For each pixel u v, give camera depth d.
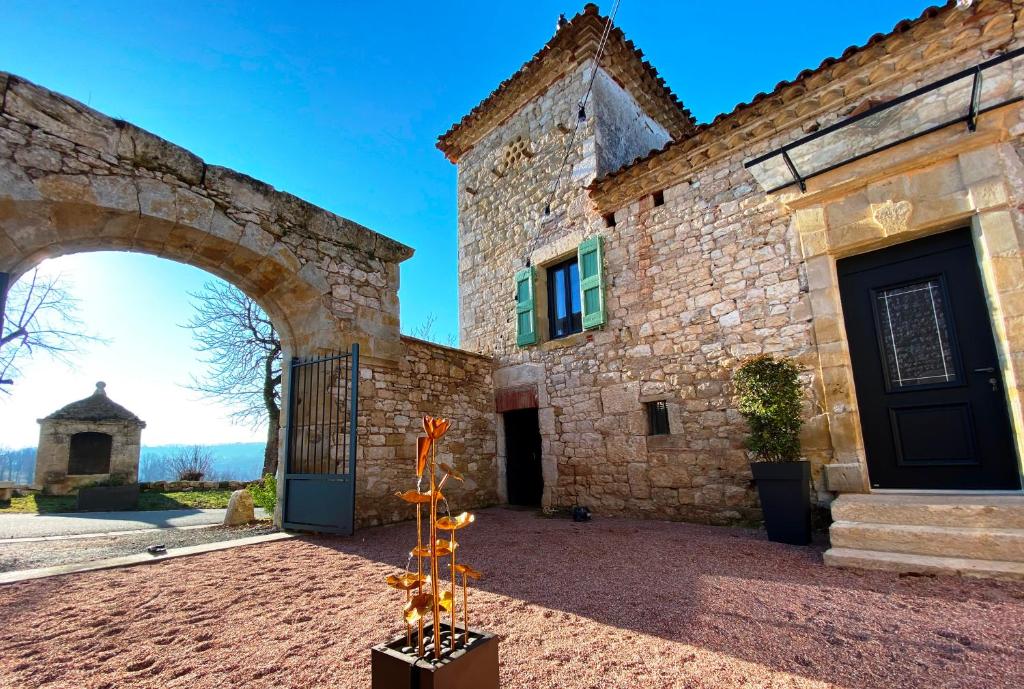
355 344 4.83
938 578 2.87
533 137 8.03
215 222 4.57
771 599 2.65
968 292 4.04
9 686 1.87
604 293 6.30
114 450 13.51
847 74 4.62
